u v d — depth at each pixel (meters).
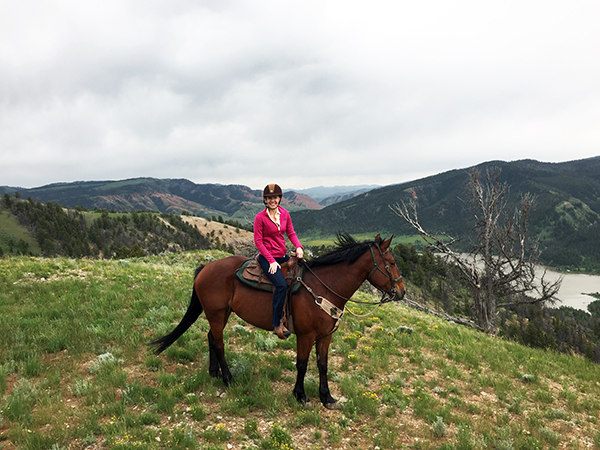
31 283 10.72
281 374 6.79
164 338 6.23
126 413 5.00
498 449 5.38
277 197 5.54
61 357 6.52
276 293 5.43
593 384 9.29
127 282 11.98
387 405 6.29
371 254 5.77
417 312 17.97
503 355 10.30
